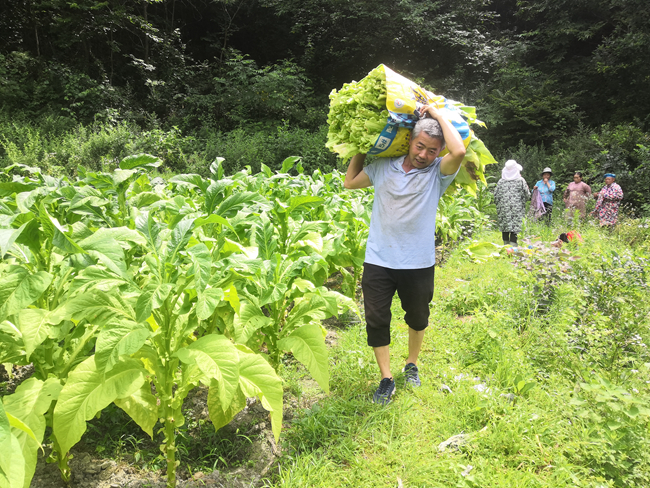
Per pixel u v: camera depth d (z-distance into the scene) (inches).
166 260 80.6
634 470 89.7
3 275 73.5
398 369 132.4
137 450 94.1
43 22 733.3
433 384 124.7
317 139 617.6
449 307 186.5
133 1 775.7
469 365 135.9
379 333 116.9
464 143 110.4
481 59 876.0
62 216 106.5
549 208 407.5
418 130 104.7
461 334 153.4
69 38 708.0
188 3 912.3
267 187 167.6
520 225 315.9
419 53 897.5
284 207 136.8
